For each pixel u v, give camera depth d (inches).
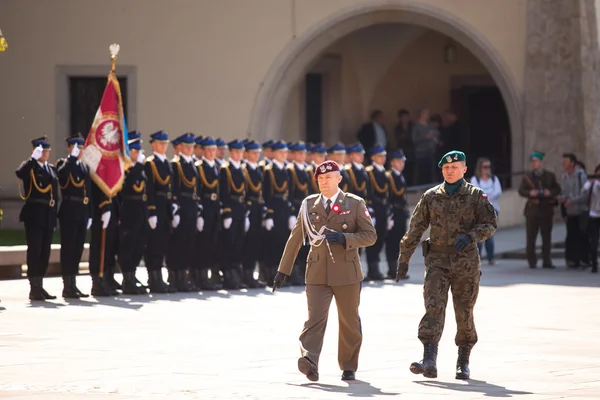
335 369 600.7
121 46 1601.9
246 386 542.9
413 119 1897.1
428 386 548.1
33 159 900.6
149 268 985.5
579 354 652.1
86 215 930.1
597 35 1519.4
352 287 570.6
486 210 568.7
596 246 1172.5
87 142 953.5
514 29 1552.7
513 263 1269.7
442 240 573.9
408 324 779.4
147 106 1601.9
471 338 578.2
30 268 906.7
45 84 1611.7
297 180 1078.4
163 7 1593.3
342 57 1834.4
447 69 1892.2
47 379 558.3
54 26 1609.3
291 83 1610.5
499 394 524.4
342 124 1851.6
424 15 1569.9
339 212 575.5
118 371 582.9
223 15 1585.9
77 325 759.1
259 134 1583.4
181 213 995.9
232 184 1031.6
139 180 965.2
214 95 1589.6
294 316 818.2
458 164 572.4
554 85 1520.7
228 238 1029.8
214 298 946.7
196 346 670.5
